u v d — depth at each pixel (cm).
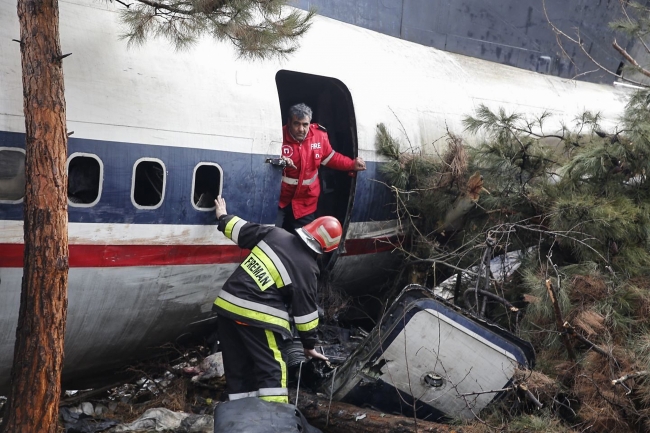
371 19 1432
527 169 1191
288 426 784
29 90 675
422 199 1207
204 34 916
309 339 855
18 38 770
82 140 796
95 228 816
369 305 1350
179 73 906
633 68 1348
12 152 750
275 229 866
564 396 925
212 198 938
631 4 1388
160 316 934
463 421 899
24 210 670
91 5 855
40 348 654
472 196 1163
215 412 806
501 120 1205
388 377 923
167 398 991
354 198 1143
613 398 862
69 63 805
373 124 1184
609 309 971
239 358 857
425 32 1536
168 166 872
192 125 898
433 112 1314
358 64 1224
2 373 814
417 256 1241
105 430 917
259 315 828
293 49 859
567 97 1648
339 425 903
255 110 977
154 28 838
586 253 1066
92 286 832
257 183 980
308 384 980
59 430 885
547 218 1124
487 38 1652
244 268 846
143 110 852
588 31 1823
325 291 1150
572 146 1226
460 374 916
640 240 1074
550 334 975
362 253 1195
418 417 948
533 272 1077
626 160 1102
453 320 894
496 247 1108
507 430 859
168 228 883
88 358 912
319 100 1232
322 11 1334
